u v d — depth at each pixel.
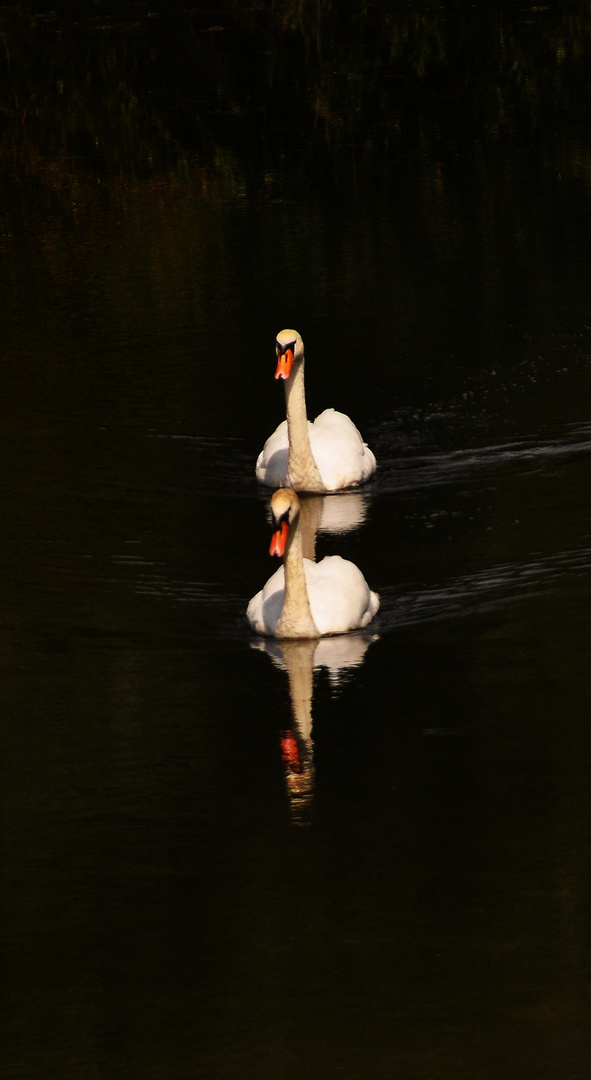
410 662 14.46
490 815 11.73
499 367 23.75
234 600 16.12
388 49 46.41
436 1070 9.07
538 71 43.53
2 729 13.30
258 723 13.32
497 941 10.22
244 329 25.97
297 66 45.38
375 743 12.91
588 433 20.94
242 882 11.01
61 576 16.66
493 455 20.38
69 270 29.81
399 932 10.37
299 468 19.31
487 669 14.16
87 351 25.14
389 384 23.34
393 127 39.22
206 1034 9.48
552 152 36.16
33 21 50.88
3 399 22.95
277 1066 9.09
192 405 22.83
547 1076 8.95
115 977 9.91
